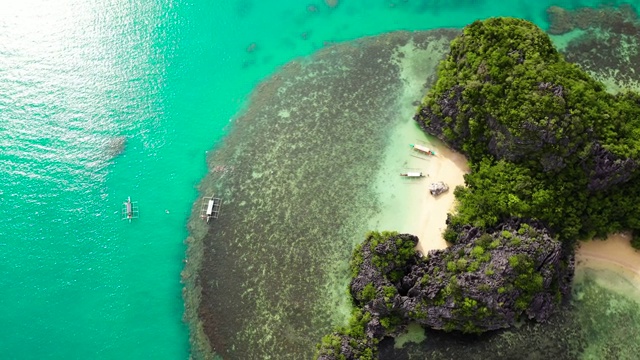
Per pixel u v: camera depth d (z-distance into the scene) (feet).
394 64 210.59
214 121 208.23
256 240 184.44
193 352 172.96
